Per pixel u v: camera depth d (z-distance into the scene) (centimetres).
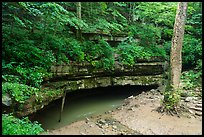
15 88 698
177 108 895
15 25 935
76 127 749
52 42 957
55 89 883
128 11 1523
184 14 898
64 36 1080
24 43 873
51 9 868
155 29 1455
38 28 970
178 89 909
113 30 1271
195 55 1479
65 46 1002
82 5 1238
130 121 827
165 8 1493
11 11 873
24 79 790
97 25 1145
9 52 820
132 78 1204
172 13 1466
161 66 1332
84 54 1041
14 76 763
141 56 1245
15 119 634
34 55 861
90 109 991
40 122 810
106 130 741
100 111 965
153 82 1271
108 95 1195
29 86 761
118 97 1189
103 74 1102
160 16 1487
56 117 884
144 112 910
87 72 1029
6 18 910
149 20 1588
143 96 1148
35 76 806
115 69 1129
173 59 908
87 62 1030
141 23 1523
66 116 902
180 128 777
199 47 1455
